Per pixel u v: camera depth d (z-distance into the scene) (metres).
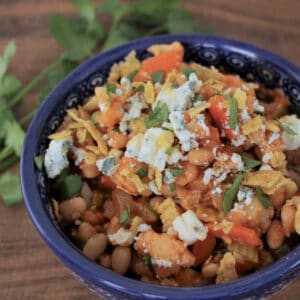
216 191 0.37
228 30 0.53
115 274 0.33
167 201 0.37
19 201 0.44
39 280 0.41
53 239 0.35
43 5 0.55
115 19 0.52
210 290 0.32
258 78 0.44
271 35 0.53
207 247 0.36
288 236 0.37
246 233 0.36
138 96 0.40
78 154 0.39
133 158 0.37
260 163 0.38
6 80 0.49
